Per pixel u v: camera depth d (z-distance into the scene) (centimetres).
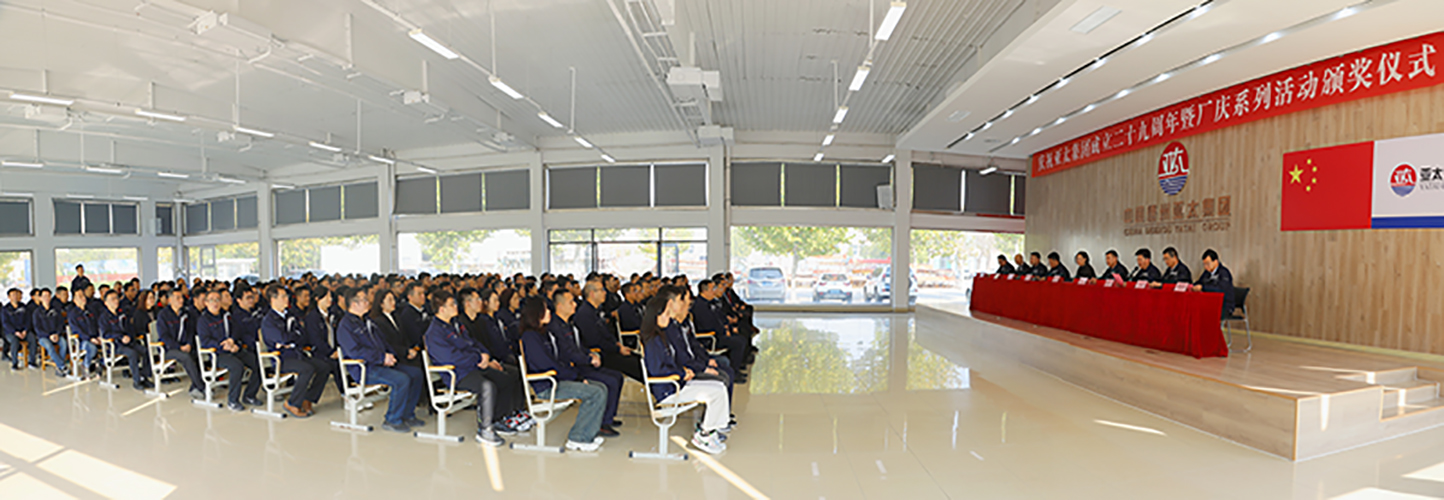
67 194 1656
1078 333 715
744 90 1001
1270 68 627
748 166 1352
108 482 365
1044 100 779
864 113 1162
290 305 668
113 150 1273
